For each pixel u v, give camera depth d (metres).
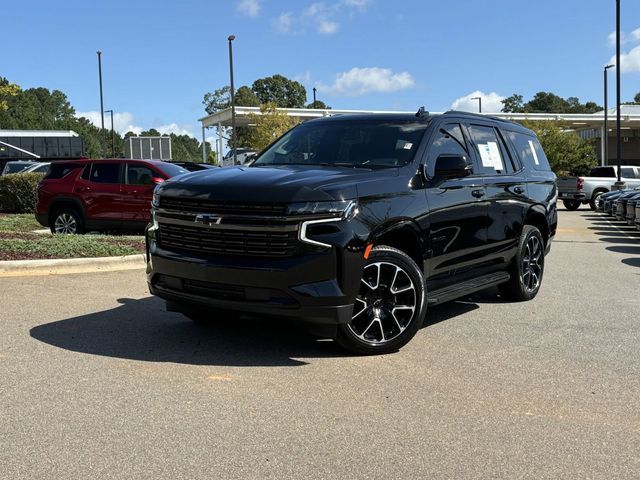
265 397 4.14
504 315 6.72
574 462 3.29
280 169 5.35
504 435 3.61
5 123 109.50
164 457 3.27
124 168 13.02
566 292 8.16
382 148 5.73
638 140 67.38
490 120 7.14
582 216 24.88
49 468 3.14
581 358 5.12
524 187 7.22
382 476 3.11
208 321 5.94
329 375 4.59
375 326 5.12
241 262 4.63
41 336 5.52
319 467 3.19
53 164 13.44
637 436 3.63
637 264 11.04
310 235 4.55
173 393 4.18
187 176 5.27
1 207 19.62
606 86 43.16
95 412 3.85
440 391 4.30
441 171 5.44
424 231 5.36
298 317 4.57
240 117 47.19
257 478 3.07
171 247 5.09
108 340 5.42
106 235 12.42
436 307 7.16
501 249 6.79
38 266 8.83
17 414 3.81
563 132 47.28
